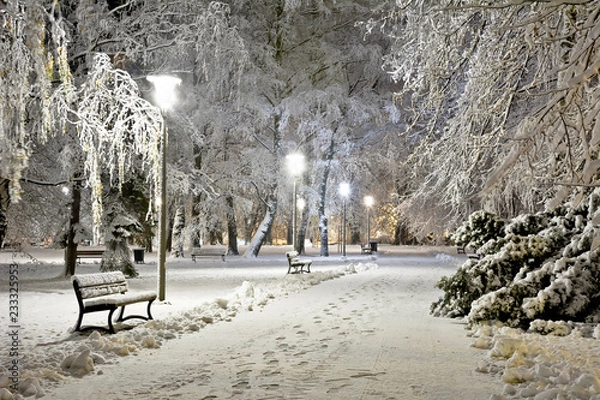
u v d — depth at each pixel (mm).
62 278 22438
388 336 9281
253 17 35656
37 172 21656
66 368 7043
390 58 11430
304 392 6062
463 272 11414
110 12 18375
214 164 37688
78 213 23203
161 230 14148
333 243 75625
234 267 29312
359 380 6531
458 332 9664
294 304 13375
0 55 7520
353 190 42594
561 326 9203
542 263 11109
